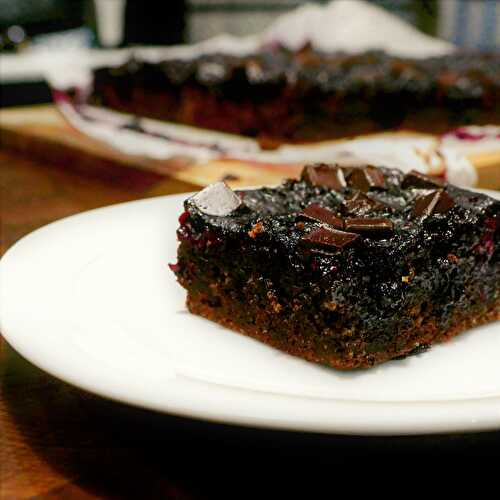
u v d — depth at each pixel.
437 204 0.36
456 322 0.37
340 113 0.62
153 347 0.35
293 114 0.61
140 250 0.41
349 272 0.34
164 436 0.30
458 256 0.36
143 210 0.44
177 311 0.37
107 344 0.34
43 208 0.52
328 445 0.29
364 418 0.28
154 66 0.68
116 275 0.39
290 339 0.35
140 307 0.37
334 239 0.34
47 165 0.62
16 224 0.49
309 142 0.62
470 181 0.51
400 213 0.37
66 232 0.41
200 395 0.29
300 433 0.29
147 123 0.68
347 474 0.29
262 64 0.66
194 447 0.30
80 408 0.32
